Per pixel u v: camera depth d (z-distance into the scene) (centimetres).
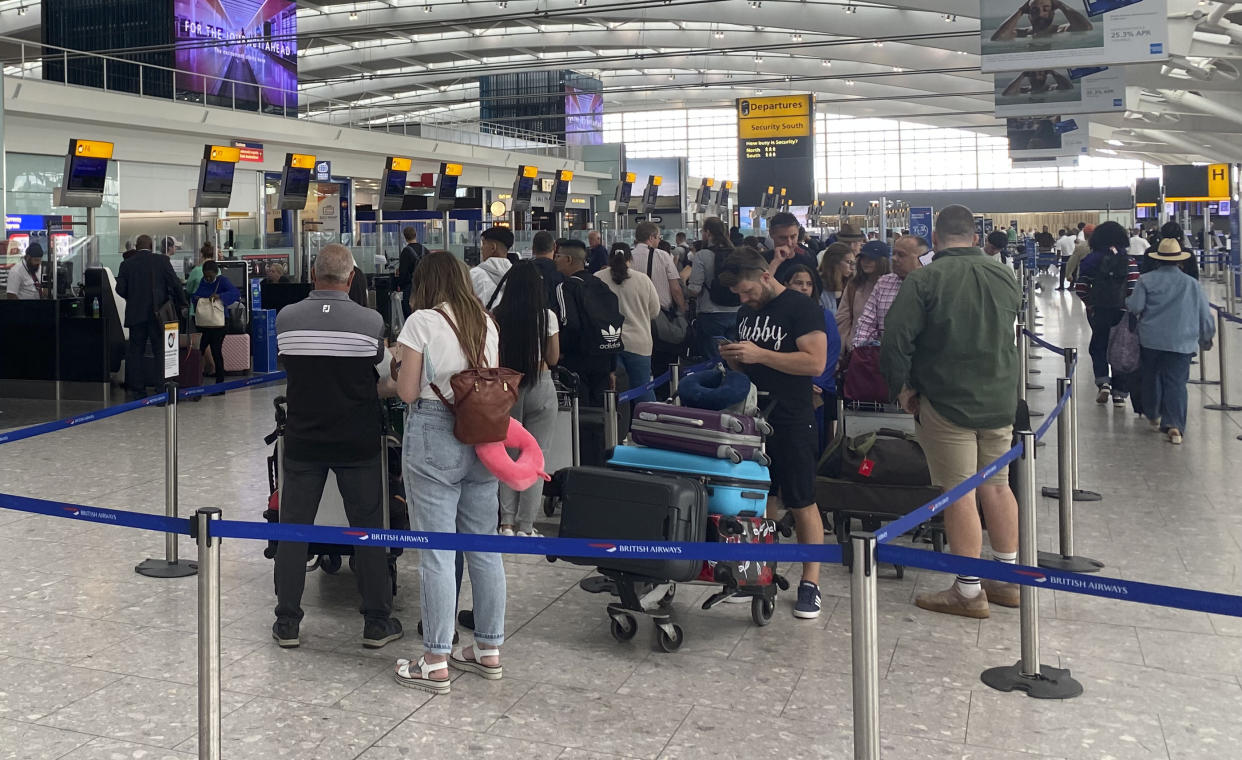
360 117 3762
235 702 400
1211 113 4759
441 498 413
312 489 458
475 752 358
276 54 3347
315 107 4059
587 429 671
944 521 540
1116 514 658
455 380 403
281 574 456
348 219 3122
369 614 459
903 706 391
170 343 1003
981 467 512
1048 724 376
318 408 449
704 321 845
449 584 414
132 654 446
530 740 367
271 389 1343
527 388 582
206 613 330
